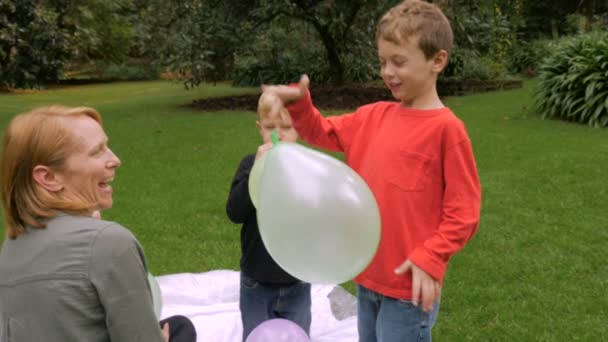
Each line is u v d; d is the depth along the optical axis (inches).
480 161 242.8
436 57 68.7
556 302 126.4
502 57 595.2
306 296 101.0
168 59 454.6
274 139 67.8
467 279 138.5
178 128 352.2
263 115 80.7
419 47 67.3
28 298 53.7
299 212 60.0
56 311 52.9
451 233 66.7
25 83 353.4
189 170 241.8
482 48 565.6
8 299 55.0
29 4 327.6
